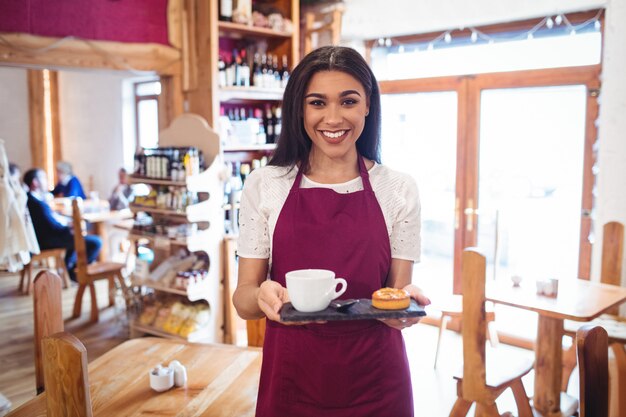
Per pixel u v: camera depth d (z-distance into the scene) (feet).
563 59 13.37
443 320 12.91
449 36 14.98
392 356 4.45
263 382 4.68
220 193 13.05
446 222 15.53
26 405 5.14
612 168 12.41
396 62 16.17
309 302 3.85
